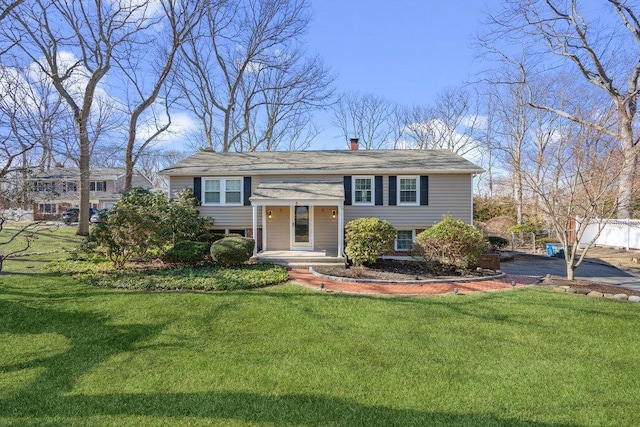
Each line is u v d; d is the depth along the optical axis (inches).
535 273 460.4
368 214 588.1
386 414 145.9
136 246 407.2
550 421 141.7
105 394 161.3
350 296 321.7
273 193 533.6
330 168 596.7
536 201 501.4
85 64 651.5
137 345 217.8
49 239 638.5
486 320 261.6
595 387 168.1
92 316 265.7
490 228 900.0
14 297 305.4
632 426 138.6
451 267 441.4
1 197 301.4
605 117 386.9
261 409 149.3
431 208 581.6
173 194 606.2
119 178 1621.6
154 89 741.9
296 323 254.8
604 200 394.3
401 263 493.4
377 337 230.1
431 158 631.8
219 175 604.7
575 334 235.1
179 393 161.9
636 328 245.6
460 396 159.9
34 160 336.5
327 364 191.9
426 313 276.5
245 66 953.5
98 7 641.0
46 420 141.8
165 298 307.4
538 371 184.2
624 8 596.7
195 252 454.9
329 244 581.9
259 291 337.1
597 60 623.8
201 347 214.5
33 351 209.2
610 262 565.0
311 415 145.0
